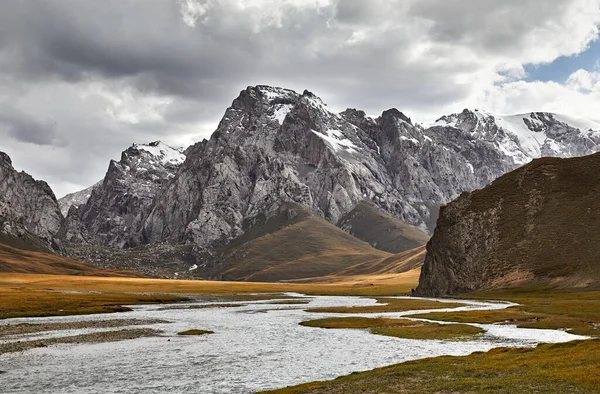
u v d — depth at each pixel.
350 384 38.59
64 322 96.00
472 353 50.97
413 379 38.69
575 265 152.12
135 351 60.66
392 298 178.75
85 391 41.34
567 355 42.25
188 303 162.25
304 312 118.25
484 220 188.62
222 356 56.66
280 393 37.34
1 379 45.81
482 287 165.88
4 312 112.50
